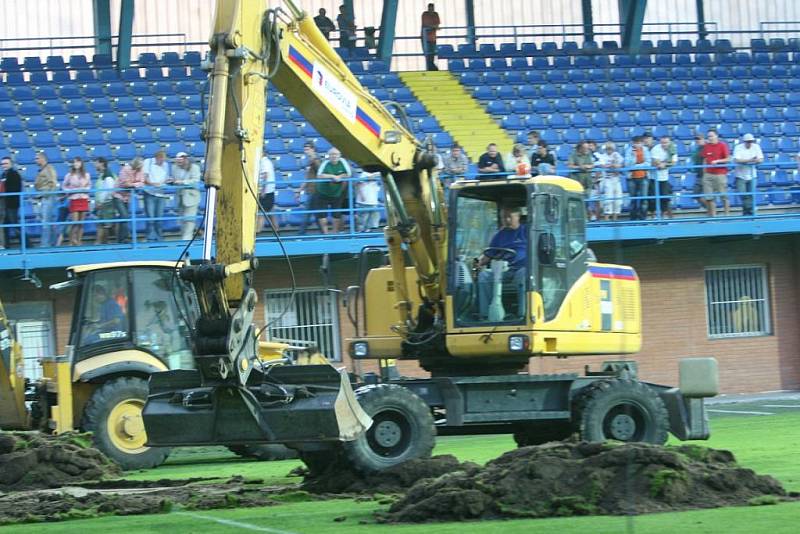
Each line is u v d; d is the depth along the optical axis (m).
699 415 36.16
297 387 27.77
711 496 24.03
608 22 93.88
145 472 38.25
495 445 42.31
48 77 78.94
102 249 58.62
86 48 81.12
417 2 89.50
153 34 84.50
